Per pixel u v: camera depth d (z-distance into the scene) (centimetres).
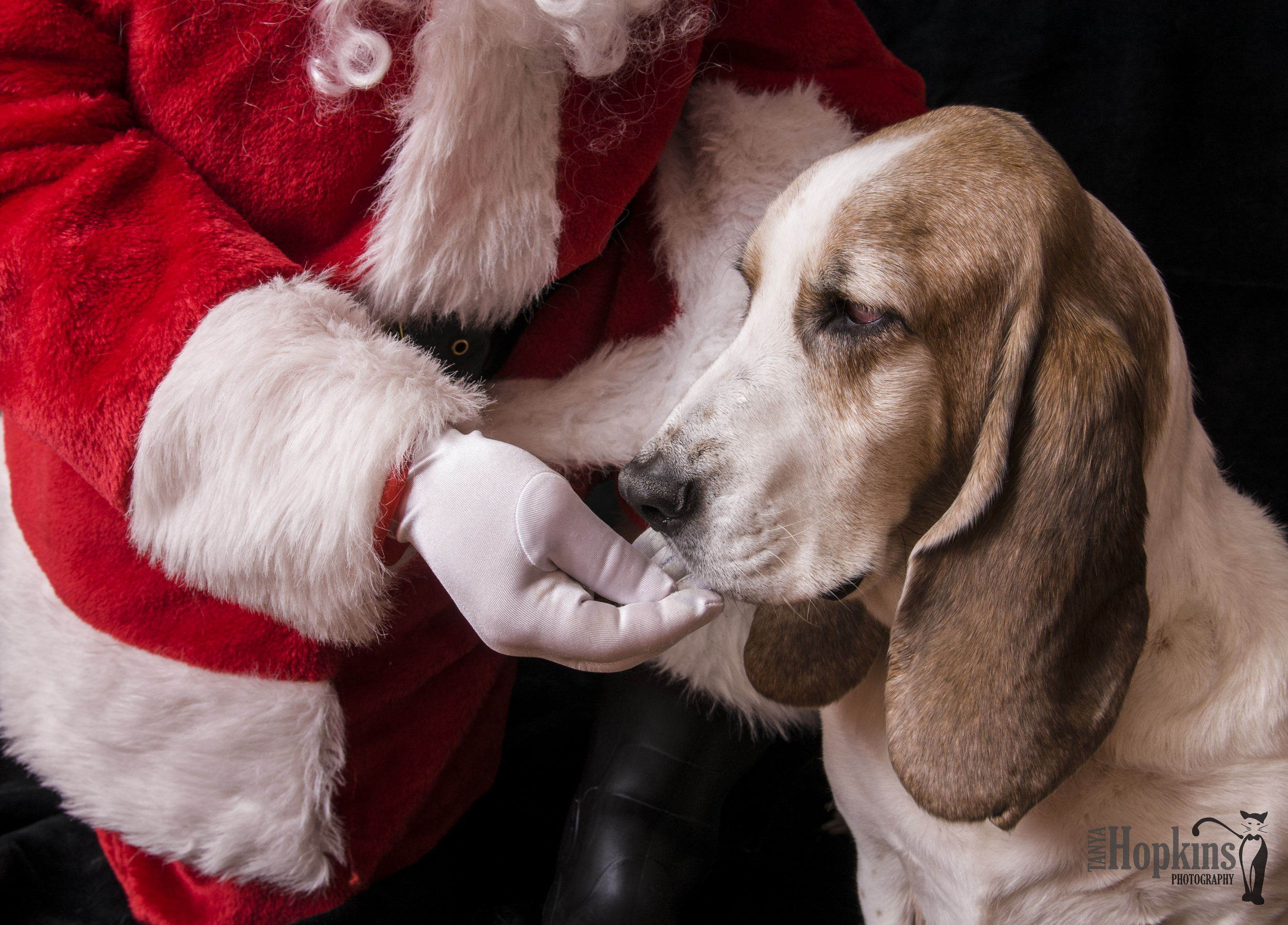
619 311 143
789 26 142
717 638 149
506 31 109
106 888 173
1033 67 221
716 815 163
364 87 108
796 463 118
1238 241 215
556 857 180
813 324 119
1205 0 205
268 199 119
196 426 108
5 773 200
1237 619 124
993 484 109
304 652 128
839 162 123
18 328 111
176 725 132
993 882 127
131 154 113
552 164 119
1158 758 120
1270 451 221
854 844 182
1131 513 109
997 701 109
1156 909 126
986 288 113
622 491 122
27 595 138
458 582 109
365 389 110
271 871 140
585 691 213
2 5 108
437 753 156
